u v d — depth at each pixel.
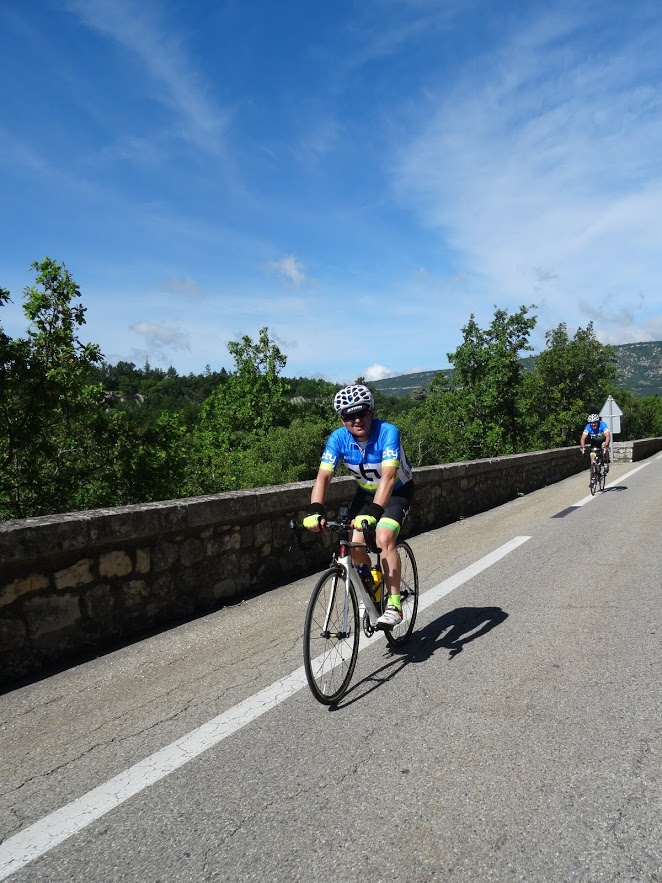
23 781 2.69
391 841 2.11
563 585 5.56
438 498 9.97
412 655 4.00
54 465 9.54
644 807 2.21
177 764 2.75
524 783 2.41
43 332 9.02
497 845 2.05
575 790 2.34
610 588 5.36
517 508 11.78
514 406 34.75
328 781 2.52
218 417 38.12
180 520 5.10
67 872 2.07
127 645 4.50
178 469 10.79
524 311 33.00
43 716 3.35
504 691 3.31
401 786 2.44
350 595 3.65
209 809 2.38
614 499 12.23
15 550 3.89
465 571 6.30
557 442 44.78
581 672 3.52
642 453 30.88
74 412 9.74
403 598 4.17
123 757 2.84
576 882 1.87
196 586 5.32
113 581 4.60
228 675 3.80
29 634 4.03
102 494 9.77
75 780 2.67
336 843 2.12
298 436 32.22
